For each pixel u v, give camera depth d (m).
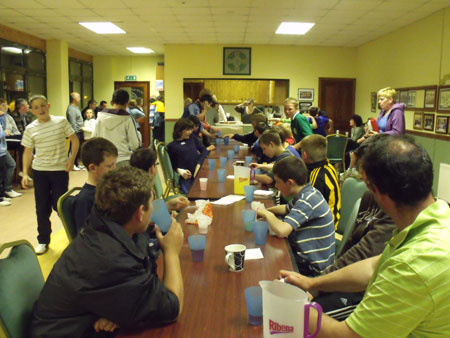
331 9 6.46
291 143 5.14
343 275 1.49
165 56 9.98
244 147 6.01
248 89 10.52
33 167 3.86
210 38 9.20
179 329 1.23
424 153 1.02
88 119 9.29
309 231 2.19
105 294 1.22
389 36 8.28
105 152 2.27
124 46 10.55
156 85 12.02
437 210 1.00
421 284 0.92
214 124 8.20
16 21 7.50
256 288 1.27
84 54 11.78
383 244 1.72
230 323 1.25
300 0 5.98
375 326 0.98
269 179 3.31
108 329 1.29
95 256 1.25
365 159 1.07
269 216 2.09
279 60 10.04
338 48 10.09
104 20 7.41
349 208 2.78
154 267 1.62
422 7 6.19
